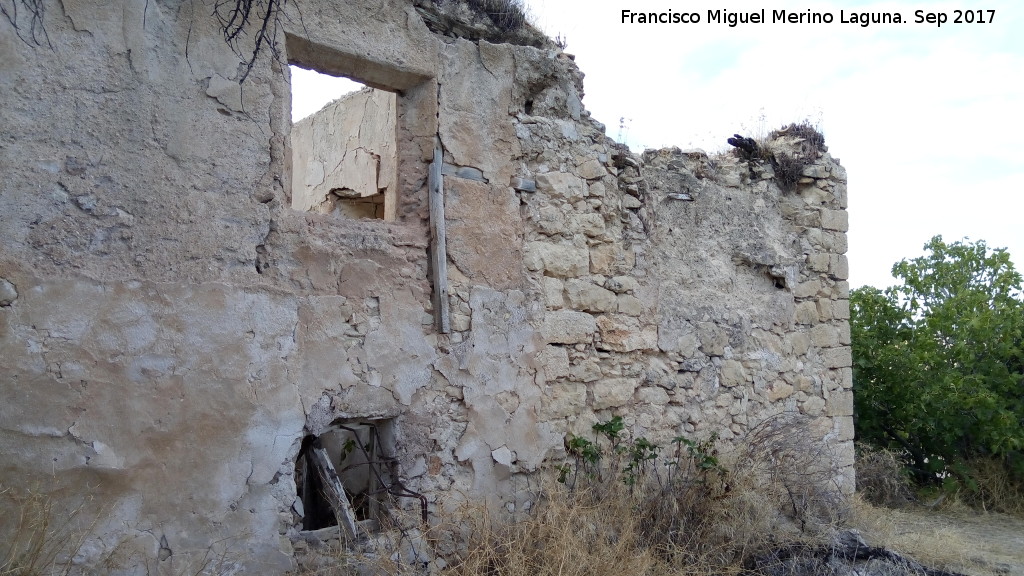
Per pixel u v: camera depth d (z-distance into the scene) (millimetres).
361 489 4992
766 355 6570
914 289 9891
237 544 3801
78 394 3418
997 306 9484
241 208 3949
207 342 3775
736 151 6941
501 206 4961
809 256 7027
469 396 4699
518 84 5156
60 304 3402
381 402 4344
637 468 5457
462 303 4715
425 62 4676
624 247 5699
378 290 4395
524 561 4188
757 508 5270
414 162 4727
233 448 3820
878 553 5195
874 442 9172
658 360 5828
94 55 3566
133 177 3637
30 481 3289
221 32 3947
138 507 3543
